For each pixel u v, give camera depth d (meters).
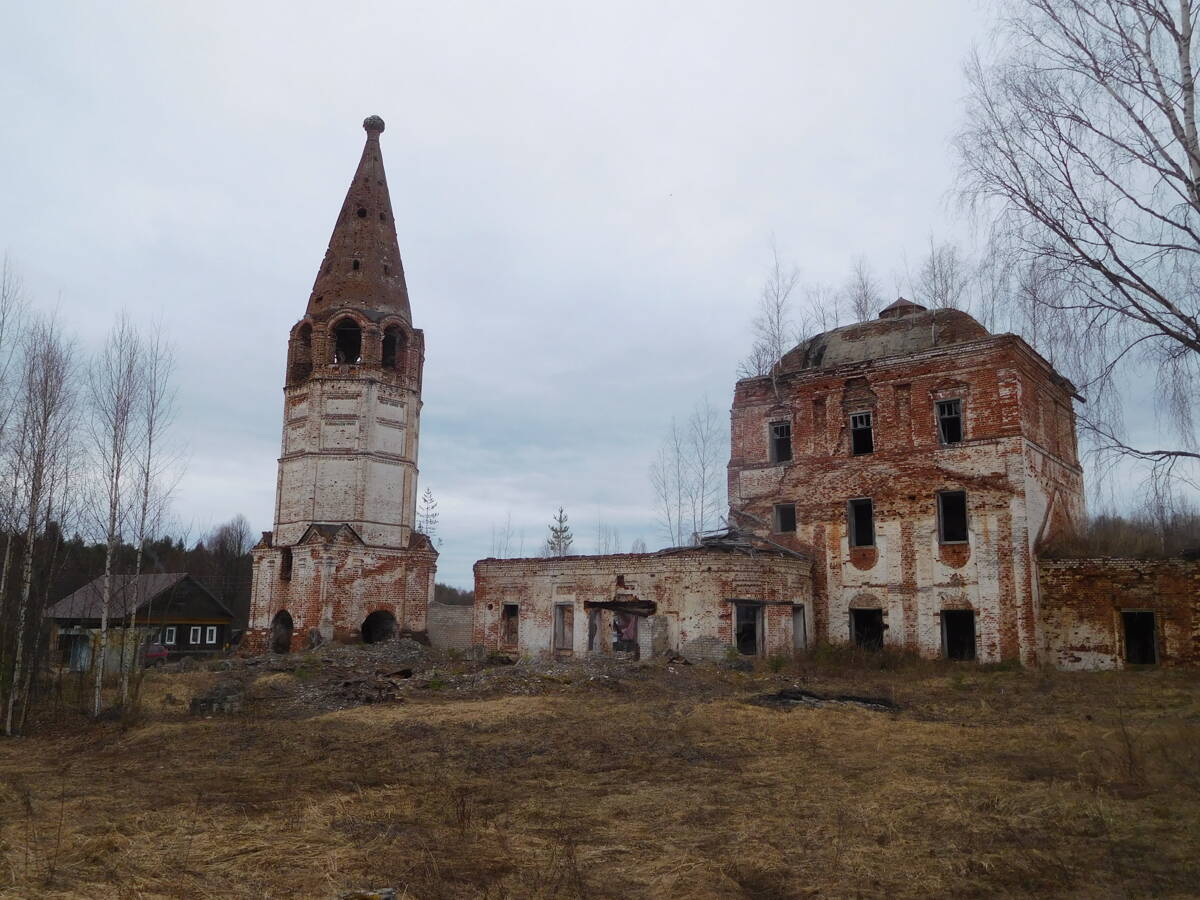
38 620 21.83
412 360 47.22
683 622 31.64
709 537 34.03
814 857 9.20
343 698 23.11
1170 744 13.99
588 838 10.02
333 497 43.72
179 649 51.66
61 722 21.27
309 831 10.34
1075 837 9.62
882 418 33.81
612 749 15.59
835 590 34.06
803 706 19.94
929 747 15.30
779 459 37.12
